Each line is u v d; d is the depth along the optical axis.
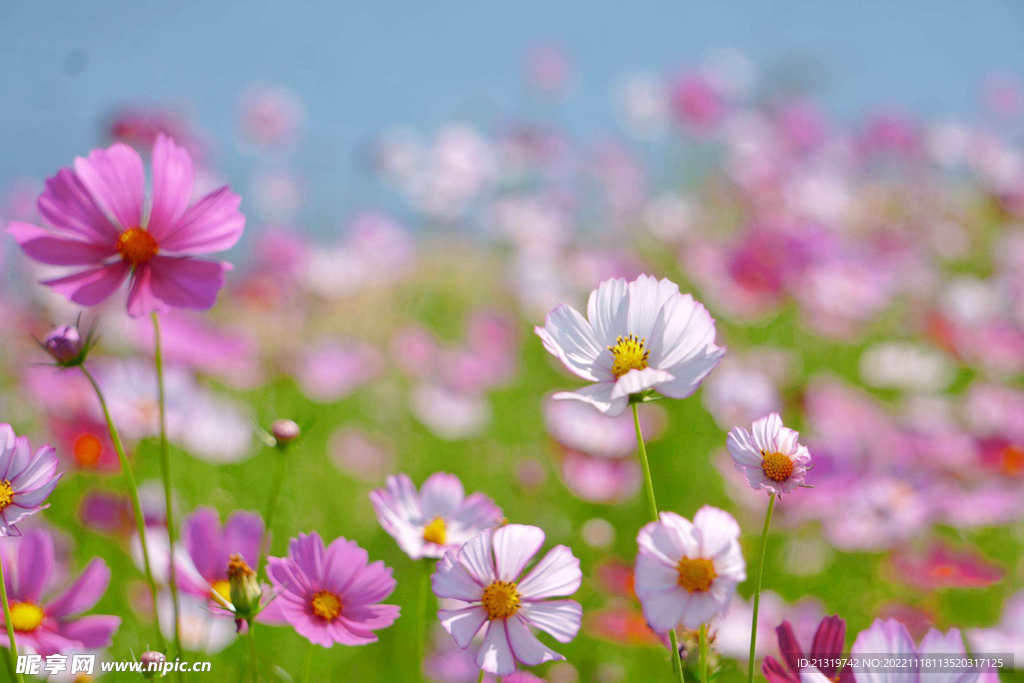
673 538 1.27
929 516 1.80
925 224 4.36
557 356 1.30
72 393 1.74
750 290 3.01
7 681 1.33
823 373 3.07
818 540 1.97
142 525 1.34
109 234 1.35
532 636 1.30
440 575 1.30
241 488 2.13
